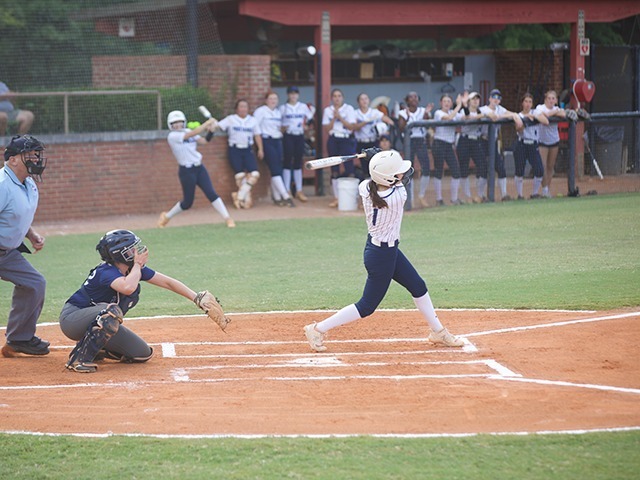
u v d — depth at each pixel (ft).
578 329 101.50
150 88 223.71
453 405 74.90
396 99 271.69
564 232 168.66
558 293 120.47
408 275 93.76
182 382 83.66
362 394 78.33
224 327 93.76
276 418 72.33
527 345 95.45
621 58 254.47
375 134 210.38
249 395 78.64
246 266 147.02
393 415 72.59
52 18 241.55
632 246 153.69
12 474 61.93
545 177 215.72
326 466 61.93
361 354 93.86
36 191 94.73
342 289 128.57
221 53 237.66
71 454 65.26
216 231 181.57
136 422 72.18
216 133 217.36
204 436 68.39
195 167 183.83
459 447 65.00
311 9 223.10
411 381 82.38
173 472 61.52
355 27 291.17
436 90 275.80
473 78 279.69
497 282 128.57
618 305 112.98
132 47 244.42
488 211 196.24
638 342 95.66
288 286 131.44
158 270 144.46
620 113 221.05
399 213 89.20
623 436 66.80
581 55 246.68
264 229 182.91
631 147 226.79
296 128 216.33
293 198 227.61
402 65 272.31
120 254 89.10
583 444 65.26
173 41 235.81
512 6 238.07
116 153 207.82
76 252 163.63
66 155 201.98
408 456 63.46
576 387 79.77
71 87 228.84
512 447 64.90
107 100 212.23
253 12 219.00
